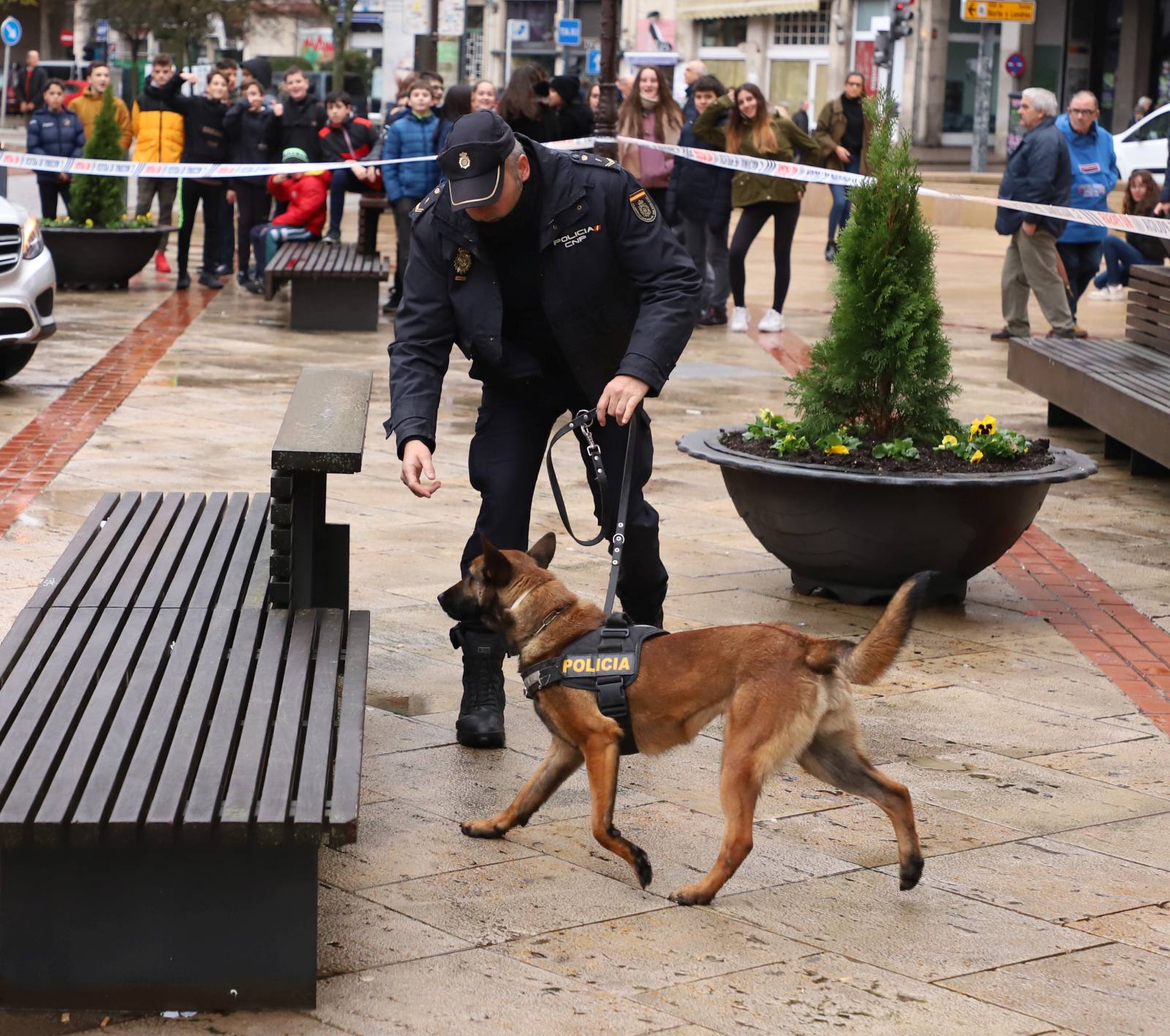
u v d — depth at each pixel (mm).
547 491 8180
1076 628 6203
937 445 6363
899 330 6262
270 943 3164
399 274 15086
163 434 9352
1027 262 12734
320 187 16625
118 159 16562
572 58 38781
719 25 43406
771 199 14094
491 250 4469
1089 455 9734
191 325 14289
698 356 13109
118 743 3264
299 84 16641
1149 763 4797
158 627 4027
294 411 4637
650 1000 3289
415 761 4680
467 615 4133
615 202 4441
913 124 37000
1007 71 33781
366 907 3709
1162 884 3951
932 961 3510
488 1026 3152
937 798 4484
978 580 6902
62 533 6953
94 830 2910
